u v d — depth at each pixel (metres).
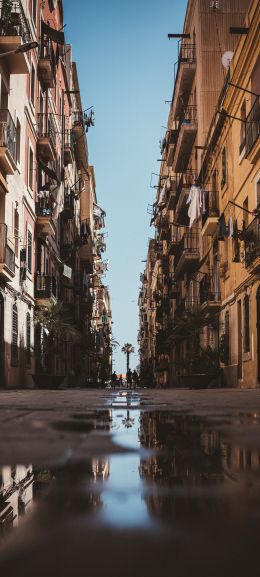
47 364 32.03
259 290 20.89
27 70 21.86
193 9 34.69
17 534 1.49
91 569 1.19
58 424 4.89
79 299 52.03
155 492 2.08
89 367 67.56
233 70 23.91
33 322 28.16
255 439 3.82
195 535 1.46
